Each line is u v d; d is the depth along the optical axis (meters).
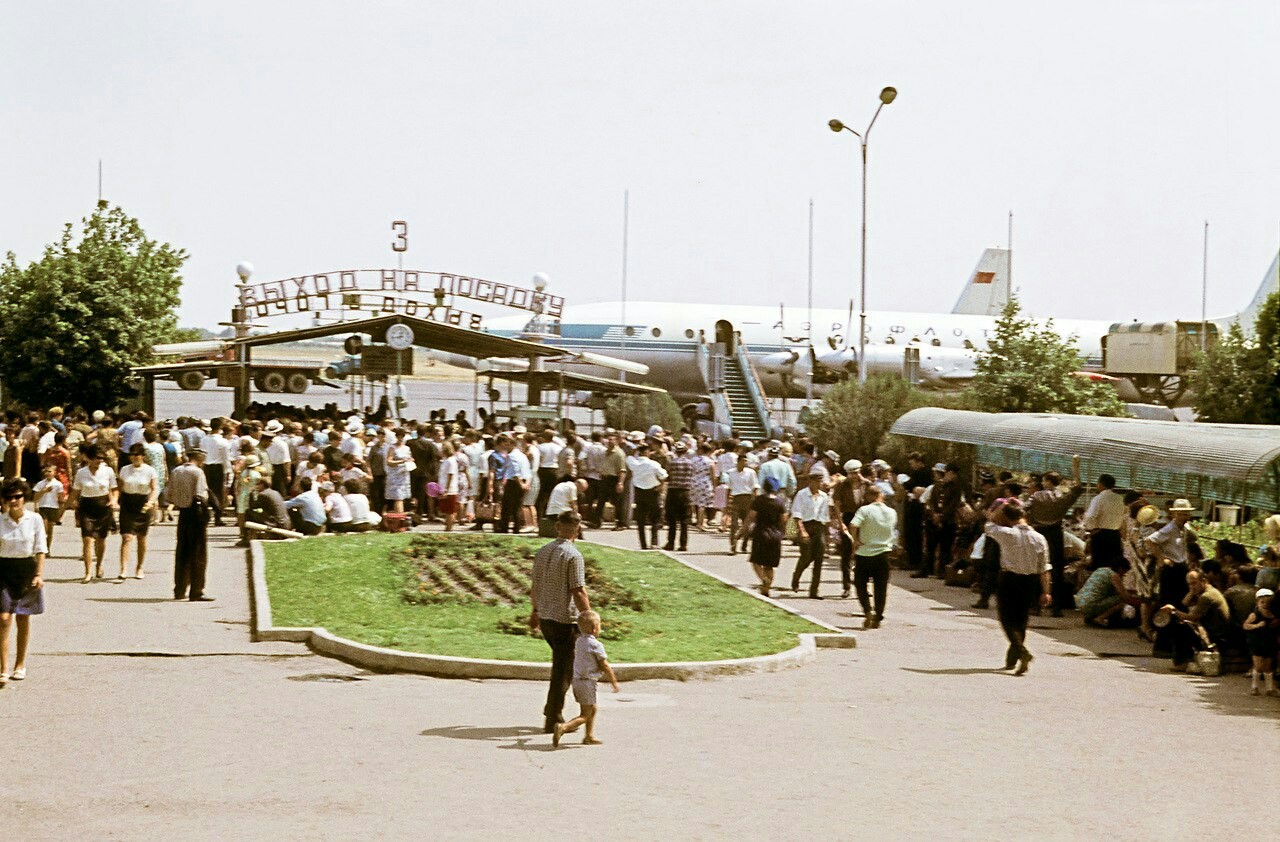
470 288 36.50
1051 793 8.77
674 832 7.61
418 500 27.86
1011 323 41.22
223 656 13.33
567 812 7.98
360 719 10.56
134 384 46.00
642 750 9.73
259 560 19.58
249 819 7.73
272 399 94.44
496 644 13.54
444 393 128.88
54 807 7.93
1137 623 17.59
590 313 58.09
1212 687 13.24
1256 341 38.78
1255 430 18.70
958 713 11.52
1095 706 12.05
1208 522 21.91
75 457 26.94
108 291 45.16
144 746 9.50
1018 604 13.76
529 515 26.70
